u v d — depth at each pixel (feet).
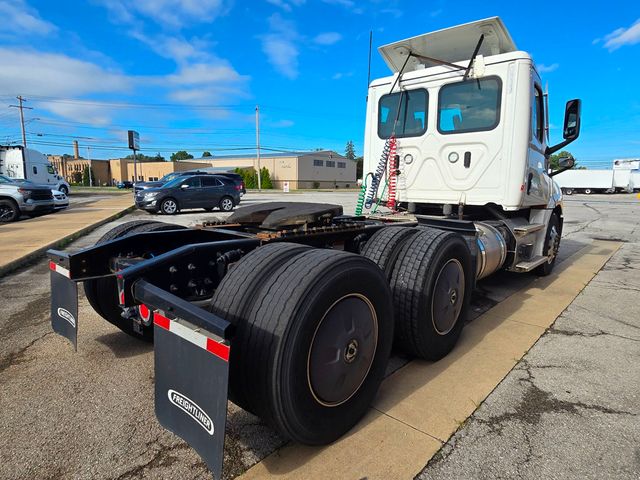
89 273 9.21
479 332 12.57
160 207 52.65
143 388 8.93
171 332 6.09
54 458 6.72
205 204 56.29
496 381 9.47
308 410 6.43
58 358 10.32
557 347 11.48
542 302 15.74
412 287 9.43
